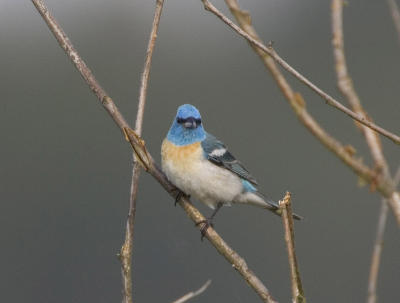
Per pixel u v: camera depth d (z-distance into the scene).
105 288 12.35
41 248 12.71
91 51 14.80
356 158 5.32
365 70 14.45
